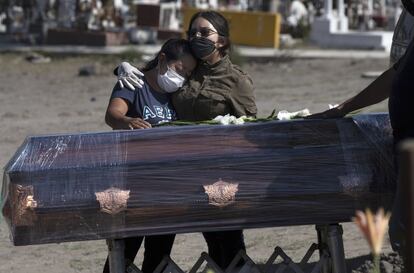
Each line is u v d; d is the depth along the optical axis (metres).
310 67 42.56
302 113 8.91
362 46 52.66
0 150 22.75
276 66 43.56
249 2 66.44
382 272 10.71
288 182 8.16
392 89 7.75
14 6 61.59
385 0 81.75
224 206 8.09
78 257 13.71
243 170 8.14
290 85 36.22
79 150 8.15
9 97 35.00
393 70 8.29
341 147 8.30
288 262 8.98
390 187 8.27
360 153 8.30
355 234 14.06
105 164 8.07
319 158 8.23
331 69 41.34
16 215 7.96
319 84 36.12
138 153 8.15
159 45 53.34
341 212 8.24
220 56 9.11
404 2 8.15
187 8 53.88
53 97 34.56
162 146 8.18
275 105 30.11
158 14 55.09
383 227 4.90
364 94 8.44
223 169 8.12
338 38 53.91
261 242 13.88
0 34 60.56
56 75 42.22
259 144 8.21
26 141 8.23
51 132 25.56
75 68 44.44
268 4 63.06
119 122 8.75
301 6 64.12
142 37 54.69
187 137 8.22
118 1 62.84
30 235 8.00
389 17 66.19
